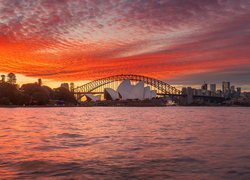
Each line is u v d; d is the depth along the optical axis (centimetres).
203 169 1928
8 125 6022
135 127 5769
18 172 1853
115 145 3123
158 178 1709
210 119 9244
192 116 11812
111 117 10550
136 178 1712
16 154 2517
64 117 10162
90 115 12288
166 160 2239
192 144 3191
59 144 3198
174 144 3197
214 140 3559
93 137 3928
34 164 2091
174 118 9938
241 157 2355
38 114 12538
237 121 8019
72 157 2377
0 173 1828
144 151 2698
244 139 3656
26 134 4253
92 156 2427
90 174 1803
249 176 1745
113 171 1878
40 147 2958
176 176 1753
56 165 2056
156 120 8581
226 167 1983
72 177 1733
